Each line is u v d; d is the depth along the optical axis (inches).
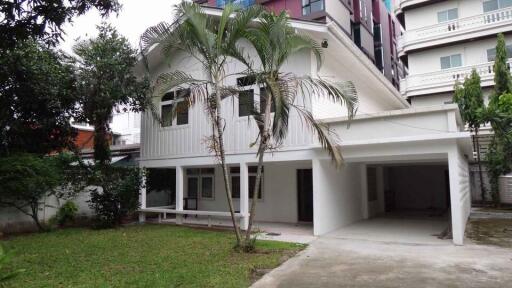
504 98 580.4
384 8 1374.3
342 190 462.3
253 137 427.8
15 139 467.2
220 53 306.0
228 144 447.8
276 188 516.4
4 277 185.6
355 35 1077.1
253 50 438.3
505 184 660.7
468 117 649.6
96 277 234.5
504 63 638.5
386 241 351.6
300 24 378.0
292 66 411.5
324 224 397.1
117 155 705.6
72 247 333.7
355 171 522.6
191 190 610.2
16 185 389.4
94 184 468.4
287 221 501.7
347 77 505.4
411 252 300.7
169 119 358.3
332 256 292.4
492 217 525.0
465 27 882.1
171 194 619.5
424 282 219.1
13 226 437.7
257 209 529.3
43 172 416.5
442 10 933.2
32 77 421.4
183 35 303.3
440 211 639.8
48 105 453.7
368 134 357.4
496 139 589.6
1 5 286.4
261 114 332.2
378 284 217.6
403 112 338.0
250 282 224.7
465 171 478.3
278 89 275.4
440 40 909.8
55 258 289.1
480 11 886.4
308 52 400.5
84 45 451.5
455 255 285.6
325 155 382.9
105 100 443.2
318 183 388.5
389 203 691.4
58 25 316.5
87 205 522.9
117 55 451.5
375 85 566.6
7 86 427.5
